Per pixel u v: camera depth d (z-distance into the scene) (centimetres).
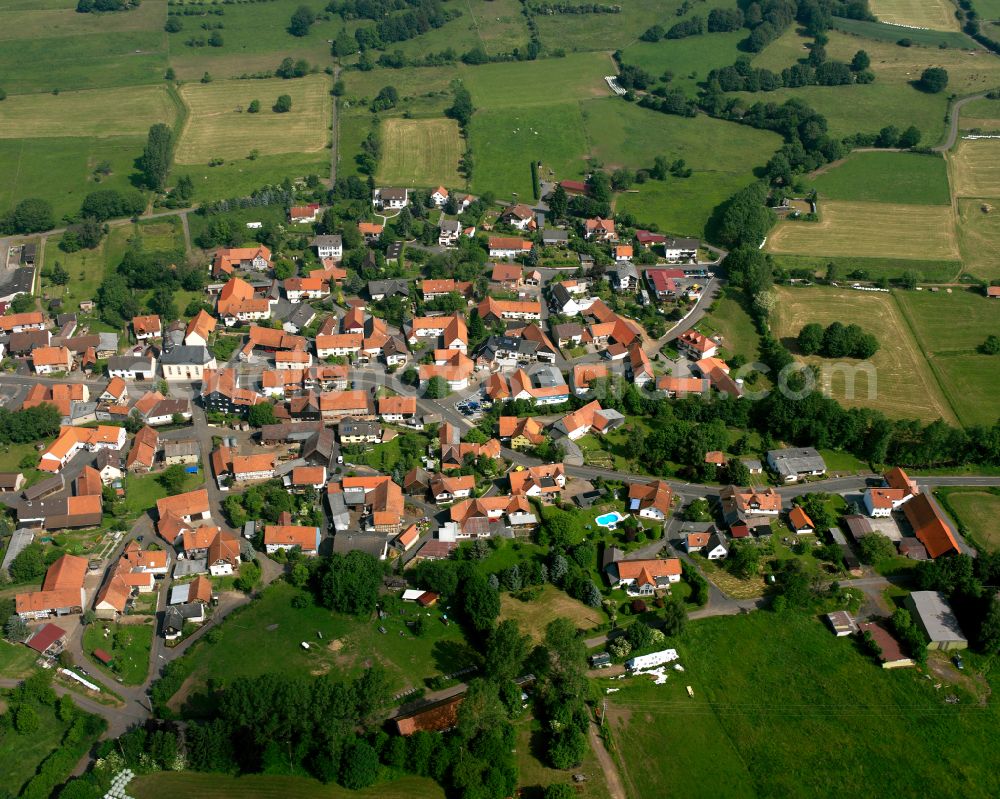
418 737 15262
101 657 17125
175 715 16100
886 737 16138
